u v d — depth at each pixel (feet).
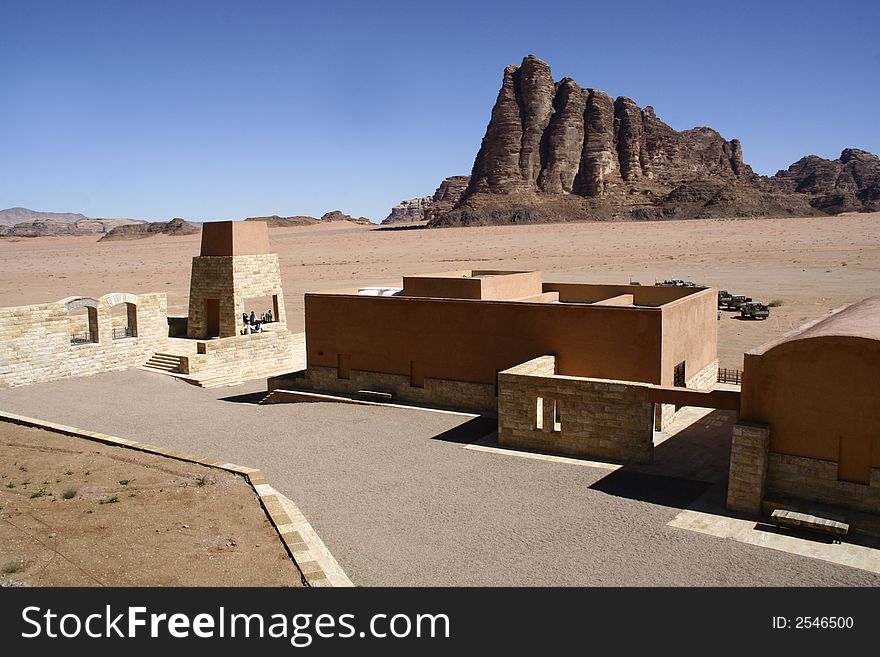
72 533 39.73
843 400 43.21
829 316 60.90
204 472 52.39
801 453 44.86
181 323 129.59
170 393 92.89
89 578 34.65
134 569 35.76
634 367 65.36
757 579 36.73
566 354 68.85
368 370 83.25
